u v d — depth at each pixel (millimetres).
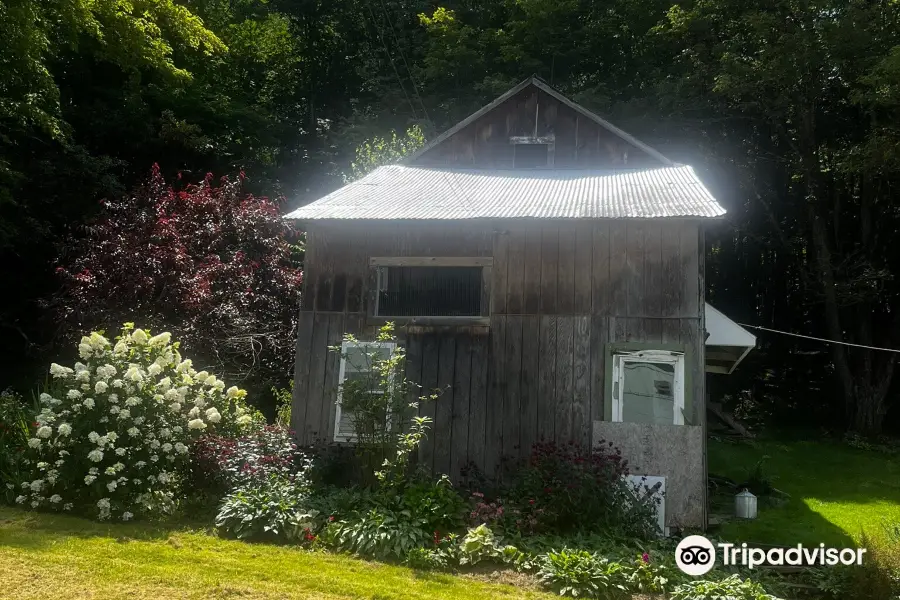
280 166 28438
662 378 9742
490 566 7352
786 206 22953
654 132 21969
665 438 9320
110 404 7781
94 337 8188
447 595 6422
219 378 12617
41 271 17922
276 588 6176
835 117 22031
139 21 16719
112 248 13133
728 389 22797
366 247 10773
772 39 20422
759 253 24609
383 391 9195
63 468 7637
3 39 14273
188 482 8531
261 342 13289
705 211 9820
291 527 7613
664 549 8102
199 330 12602
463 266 10516
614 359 9844
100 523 7414
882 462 16641
